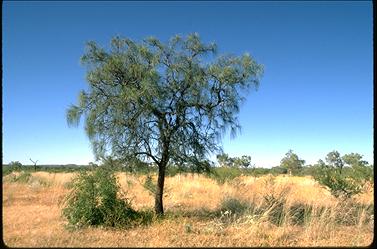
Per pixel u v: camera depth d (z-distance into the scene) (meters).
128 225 12.12
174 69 13.45
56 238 10.43
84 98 13.53
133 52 13.69
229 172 25.56
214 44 13.95
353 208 13.91
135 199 17.91
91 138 13.59
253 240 10.59
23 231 11.48
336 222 12.64
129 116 13.48
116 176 13.53
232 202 15.24
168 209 15.66
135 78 13.52
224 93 13.97
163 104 13.55
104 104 13.45
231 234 11.26
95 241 10.28
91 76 13.45
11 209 15.70
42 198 19.14
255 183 25.08
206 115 13.95
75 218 12.15
